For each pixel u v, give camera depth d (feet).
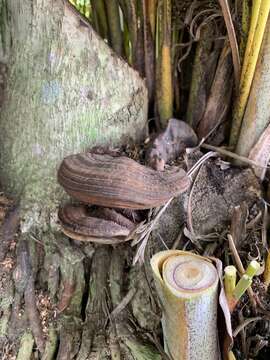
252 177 1.35
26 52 1.29
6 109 1.38
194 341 1.03
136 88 1.33
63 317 1.27
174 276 1.00
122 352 1.19
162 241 1.28
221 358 1.12
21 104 1.33
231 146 1.42
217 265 1.03
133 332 1.22
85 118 1.29
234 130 1.40
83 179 1.10
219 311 1.06
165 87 1.43
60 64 1.25
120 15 1.54
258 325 1.23
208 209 1.33
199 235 1.31
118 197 1.06
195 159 1.35
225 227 1.32
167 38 1.36
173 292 0.96
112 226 1.11
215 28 1.37
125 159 1.12
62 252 1.29
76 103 1.28
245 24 1.28
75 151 1.31
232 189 1.34
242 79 1.30
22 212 1.34
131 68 1.31
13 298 1.28
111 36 1.49
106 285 1.28
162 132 1.34
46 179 1.32
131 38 1.43
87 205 1.23
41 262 1.32
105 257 1.31
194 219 1.32
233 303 1.04
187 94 1.54
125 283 1.28
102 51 1.25
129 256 1.30
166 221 1.29
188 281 0.99
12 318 1.26
